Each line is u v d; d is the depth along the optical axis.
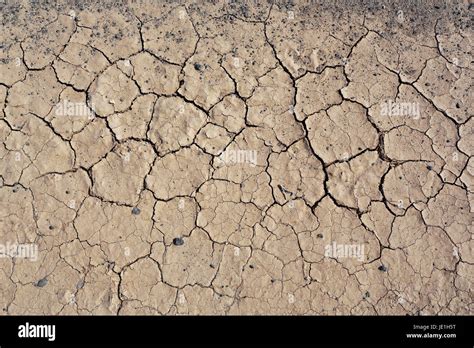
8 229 0.84
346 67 0.90
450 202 0.85
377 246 0.84
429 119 0.88
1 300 0.82
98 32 0.91
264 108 0.88
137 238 0.84
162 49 0.91
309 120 0.88
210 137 0.87
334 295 0.82
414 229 0.84
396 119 0.88
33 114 0.88
